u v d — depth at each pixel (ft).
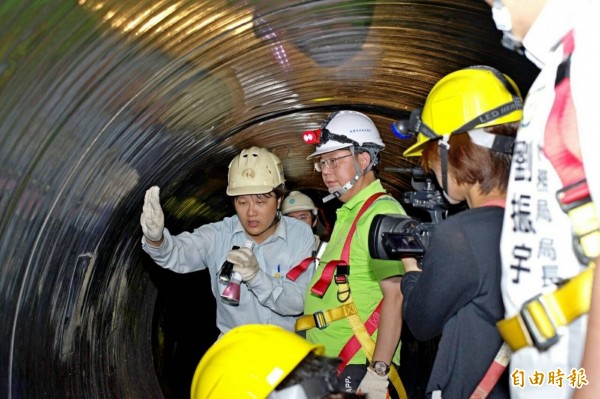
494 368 7.40
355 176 12.64
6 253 9.95
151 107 13.52
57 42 8.96
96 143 12.14
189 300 28.22
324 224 25.88
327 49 15.57
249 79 16.19
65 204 12.00
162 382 23.89
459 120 7.68
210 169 22.80
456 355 7.70
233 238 15.35
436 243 7.46
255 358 7.54
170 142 16.56
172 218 23.30
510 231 6.10
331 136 12.61
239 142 21.93
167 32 11.28
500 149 7.49
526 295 5.89
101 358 17.66
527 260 5.91
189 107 15.51
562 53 5.61
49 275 12.33
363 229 11.85
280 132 22.84
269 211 14.76
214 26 12.31
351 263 12.03
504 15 6.07
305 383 7.32
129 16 9.99
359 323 12.02
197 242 14.90
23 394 11.23
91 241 14.56
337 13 13.66
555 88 5.60
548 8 5.71
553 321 5.68
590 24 5.31
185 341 28.27
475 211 7.37
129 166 14.79
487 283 7.22
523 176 6.00
